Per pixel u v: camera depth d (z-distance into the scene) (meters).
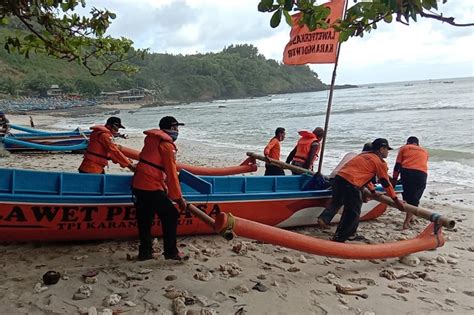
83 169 6.26
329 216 6.16
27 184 5.68
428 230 5.96
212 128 36.94
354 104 59.28
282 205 6.66
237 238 6.30
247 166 8.64
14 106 97.25
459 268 5.46
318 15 3.63
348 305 4.28
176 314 3.91
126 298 4.18
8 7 4.87
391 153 17.81
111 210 5.59
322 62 6.85
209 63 170.88
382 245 5.46
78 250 5.46
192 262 5.20
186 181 5.51
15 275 4.59
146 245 5.12
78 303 4.04
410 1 2.96
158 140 4.82
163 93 150.75
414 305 4.35
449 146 19.23
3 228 5.14
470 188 11.41
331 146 21.09
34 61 150.50
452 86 105.62
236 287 4.55
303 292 4.54
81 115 77.44
